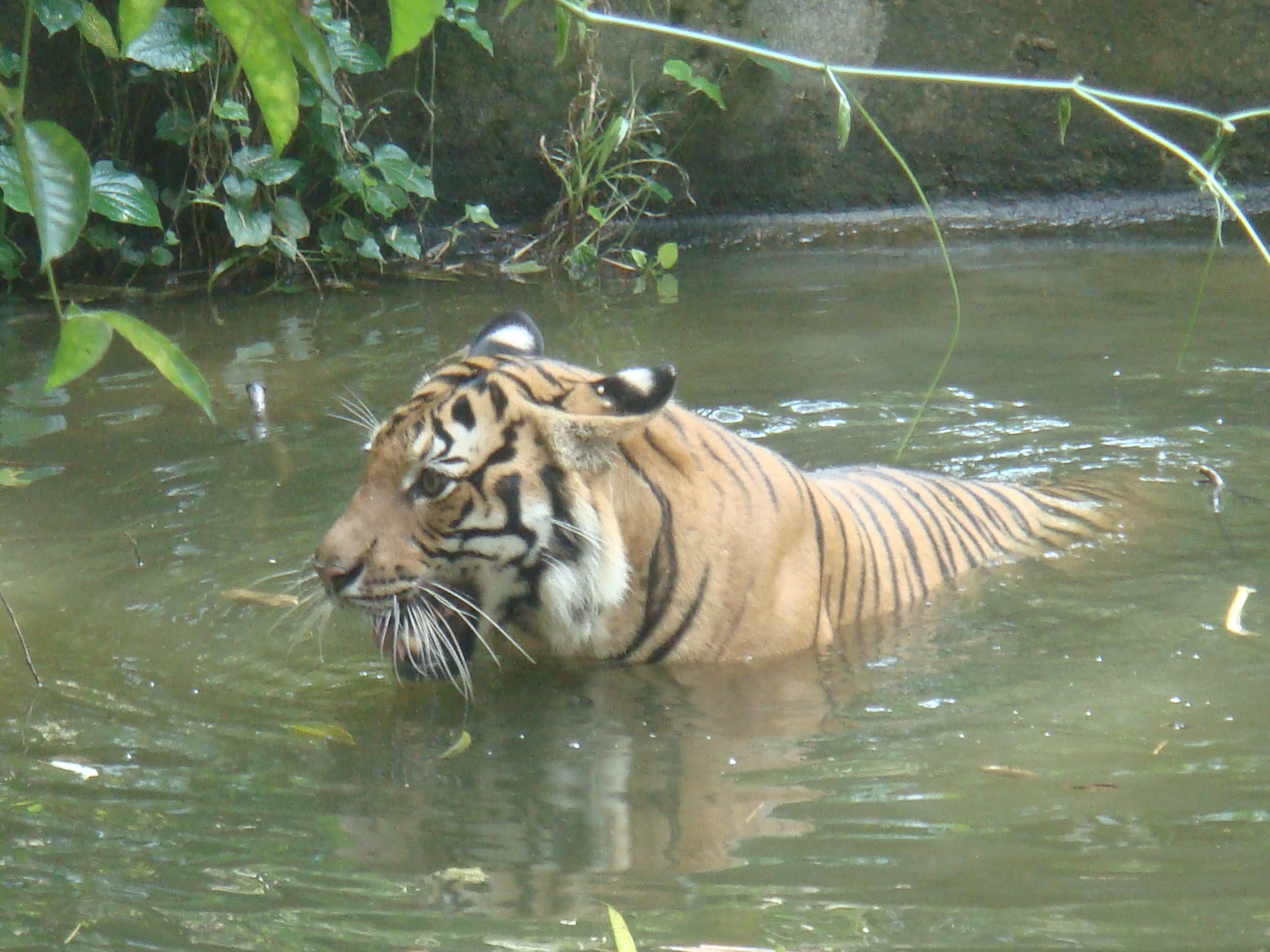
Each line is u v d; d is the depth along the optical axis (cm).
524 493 805
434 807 664
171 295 1861
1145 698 770
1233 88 2141
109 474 1162
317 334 1627
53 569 978
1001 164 2184
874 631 893
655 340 1570
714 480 862
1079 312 1623
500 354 861
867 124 2172
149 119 1958
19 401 1373
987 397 1338
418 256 1975
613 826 641
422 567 805
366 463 1159
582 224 2106
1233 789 652
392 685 825
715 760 716
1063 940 520
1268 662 809
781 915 547
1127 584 943
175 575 964
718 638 853
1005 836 613
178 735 750
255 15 305
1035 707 765
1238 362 1411
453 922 546
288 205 1886
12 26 1877
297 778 699
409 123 2102
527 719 778
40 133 297
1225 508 1067
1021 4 2131
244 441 1239
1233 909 540
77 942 532
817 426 1265
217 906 561
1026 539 1033
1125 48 2138
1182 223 2123
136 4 307
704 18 2128
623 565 822
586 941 528
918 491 1027
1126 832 612
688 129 2155
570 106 2111
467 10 2016
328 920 548
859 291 1780
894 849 605
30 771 701
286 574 960
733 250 2103
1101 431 1240
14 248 1798
